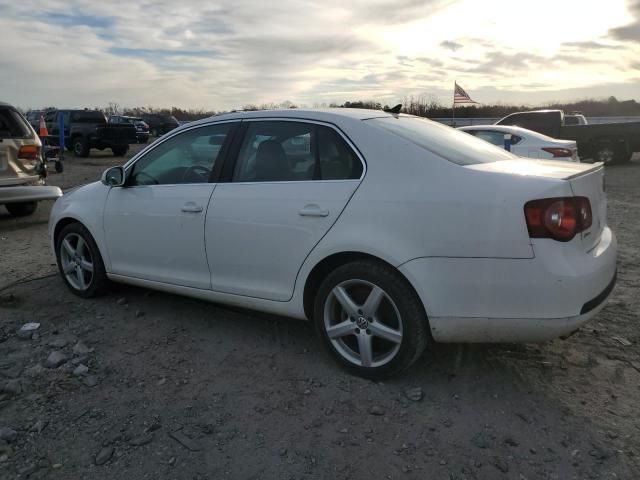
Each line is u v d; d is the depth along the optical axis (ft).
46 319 14.34
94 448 8.93
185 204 12.96
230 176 12.54
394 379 11.02
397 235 10.01
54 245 16.43
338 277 10.81
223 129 13.01
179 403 10.27
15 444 9.03
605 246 10.47
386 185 10.31
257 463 8.56
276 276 11.73
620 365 11.51
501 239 9.29
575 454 8.68
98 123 77.30
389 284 10.20
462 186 9.70
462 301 9.67
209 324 13.93
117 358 12.09
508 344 12.49
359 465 8.50
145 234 13.88
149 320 14.21
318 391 10.64
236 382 11.03
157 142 14.21
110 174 14.62
